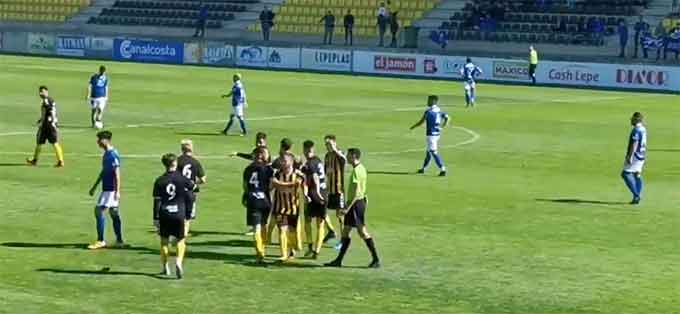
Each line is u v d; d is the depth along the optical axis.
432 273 31.61
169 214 30.20
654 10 112.56
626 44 105.75
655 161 55.78
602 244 35.91
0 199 41.06
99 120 62.56
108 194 33.66
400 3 124.31
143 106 74.56
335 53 111.38
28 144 55.44
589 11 113.81
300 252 33.88
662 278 31.50
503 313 27.72
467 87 81.12
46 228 36.31
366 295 29.11
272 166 32.53
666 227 38.88
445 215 40.19
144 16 132.50
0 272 30.70
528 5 117.19
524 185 47.31
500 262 33.09
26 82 89.69
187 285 29.72
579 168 52.50
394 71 108.38
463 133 65.00
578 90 96.88
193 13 130.25
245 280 30.41
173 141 58.19
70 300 28.05
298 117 70.69
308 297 28.80
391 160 53.56
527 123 70.75
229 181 46.03
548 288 30.20
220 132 62.44
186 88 88.31
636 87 97.88
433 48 113.56
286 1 129.00
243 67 113.94
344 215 31.97
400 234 36.78
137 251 33.47
